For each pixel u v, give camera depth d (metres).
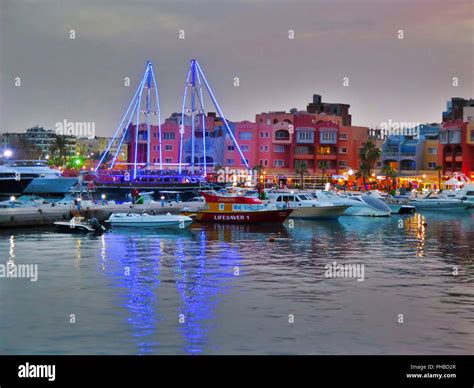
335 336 30.11
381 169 162.25
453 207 109.56
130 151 164.50
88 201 86.38
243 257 51.25
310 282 41.09
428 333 30.53
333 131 163.50
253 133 158.25
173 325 31.62
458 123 158.38
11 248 55.69
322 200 92.75
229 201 78.62
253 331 30.77
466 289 39.22
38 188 111.31
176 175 128.12
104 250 54.78
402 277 42.91
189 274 43.72
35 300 36.31
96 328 31.19
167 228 72.44
